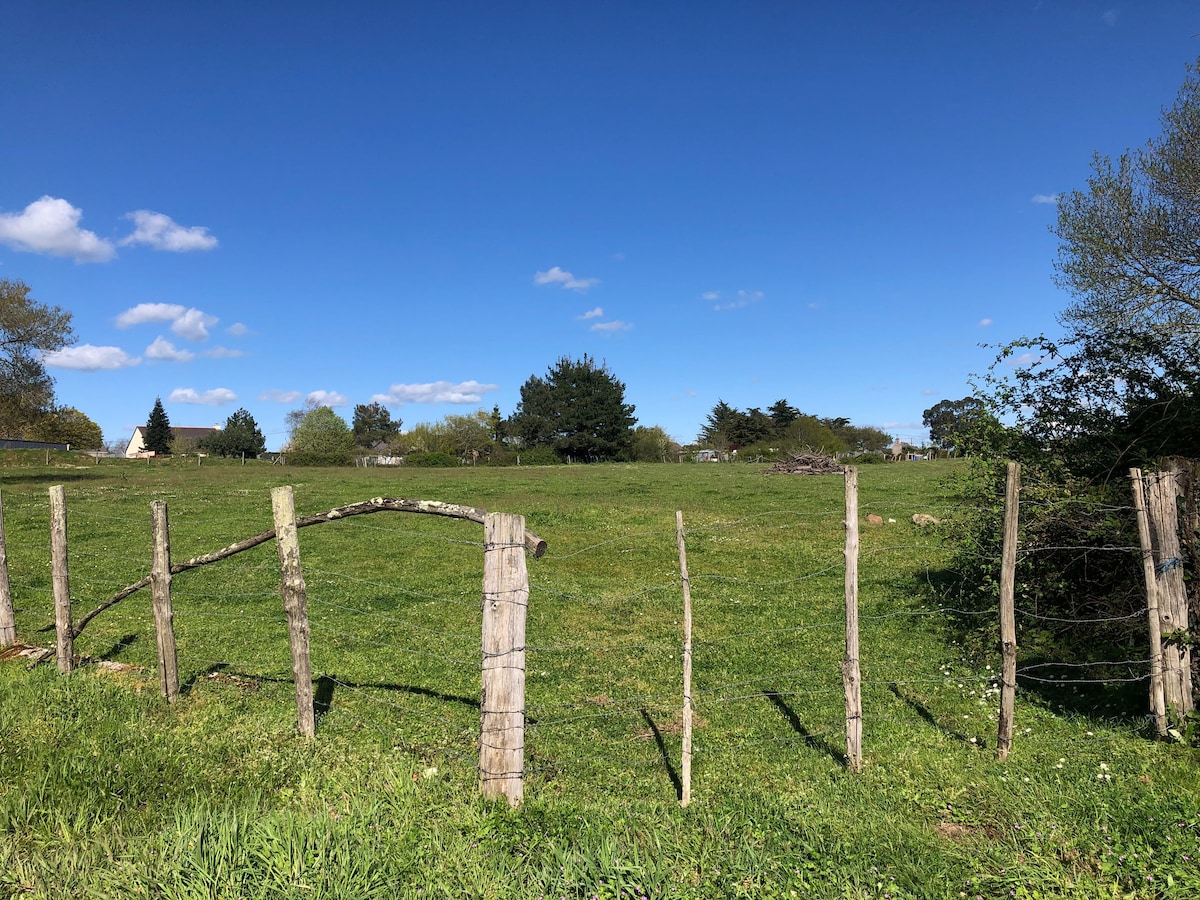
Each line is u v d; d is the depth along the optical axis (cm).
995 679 923
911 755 727
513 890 468
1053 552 964
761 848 531
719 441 9894
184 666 1010
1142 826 540
